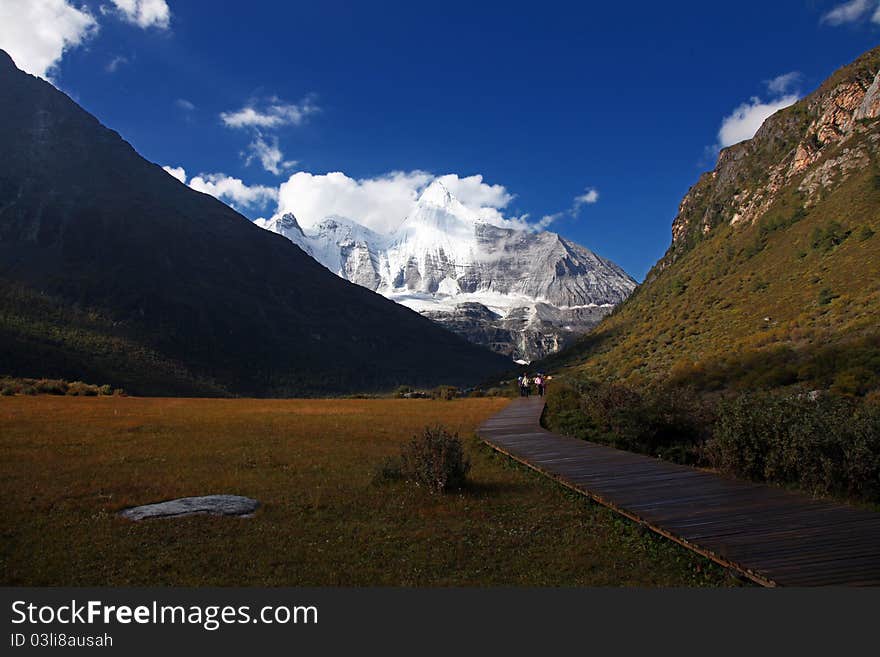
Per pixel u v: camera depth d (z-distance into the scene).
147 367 150.75
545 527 9.51
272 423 23.06
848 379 26.58
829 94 108.94
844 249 59.66
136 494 10.94
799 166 98.88
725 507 9.24
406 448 13.62
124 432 19.11
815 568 6.46
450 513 10.21
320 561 7.96
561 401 24.22
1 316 132.12
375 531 9.20
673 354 60.25
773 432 11.34
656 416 17.00
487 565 7.90
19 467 13.03
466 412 29.70
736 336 53.81
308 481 12.38
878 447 9.95
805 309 50.34
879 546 7.09
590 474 12.31
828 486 10.27
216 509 9.91
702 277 95.75
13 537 8.55
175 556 7.97
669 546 8.37
